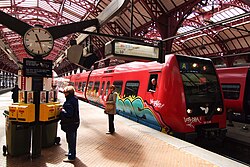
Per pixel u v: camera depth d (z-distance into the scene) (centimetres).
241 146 833
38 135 477
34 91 451
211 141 827
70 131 462
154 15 1664
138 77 974
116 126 834
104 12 572
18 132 478
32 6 3095
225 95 1282
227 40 2809
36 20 3638
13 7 2830
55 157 487
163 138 670
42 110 452
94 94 1625
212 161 486
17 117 439
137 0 1805
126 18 2286
